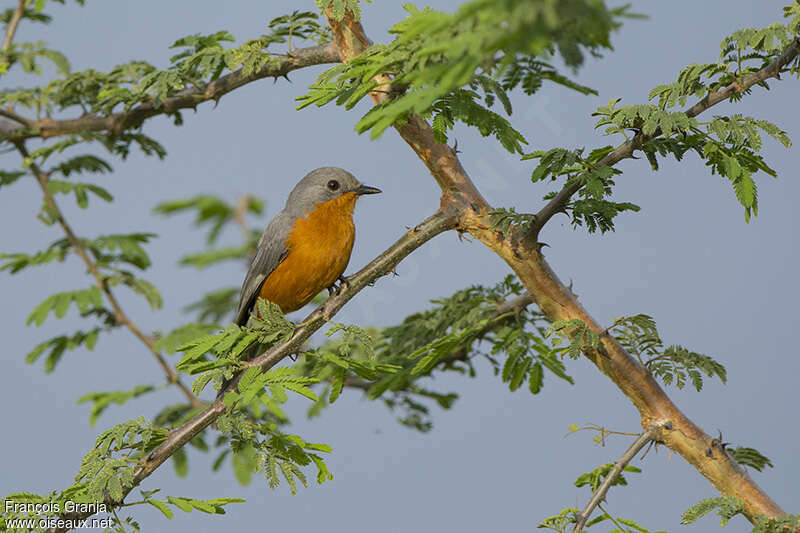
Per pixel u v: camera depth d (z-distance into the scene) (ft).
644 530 27.43
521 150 27.63
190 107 34.96
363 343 28.84
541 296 30.68
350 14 31.35
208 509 27.43
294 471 28.27
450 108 24.94
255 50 32.63
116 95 35.55
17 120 36.81
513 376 39.78
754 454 29.84
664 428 29.01
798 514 26.22
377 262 29.89
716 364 29.50
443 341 35.53
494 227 29.55
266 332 28.91
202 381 27.07
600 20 12.04
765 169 27.12
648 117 25.49
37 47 41.47
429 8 25.43
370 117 17.94
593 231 28.84
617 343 30.01
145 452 29.19
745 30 26.20
